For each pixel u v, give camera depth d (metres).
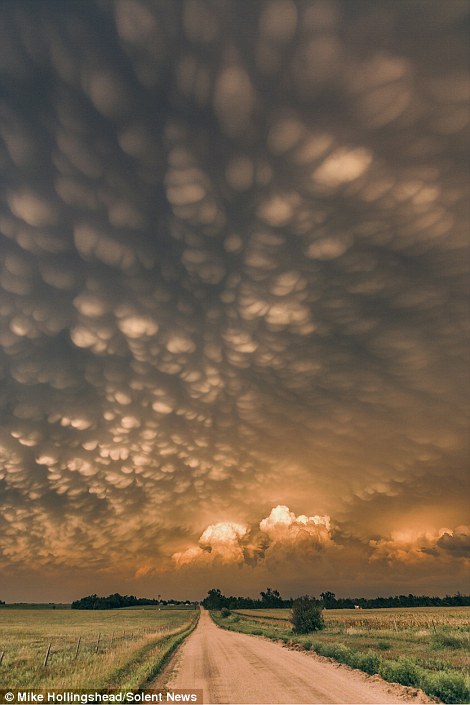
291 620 44.66
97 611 194.88
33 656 29.00
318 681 16.33
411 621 55.62
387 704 12.23
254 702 13.18
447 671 15.50
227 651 29.20
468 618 61.75
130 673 19.33
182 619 112.31
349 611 131.88
